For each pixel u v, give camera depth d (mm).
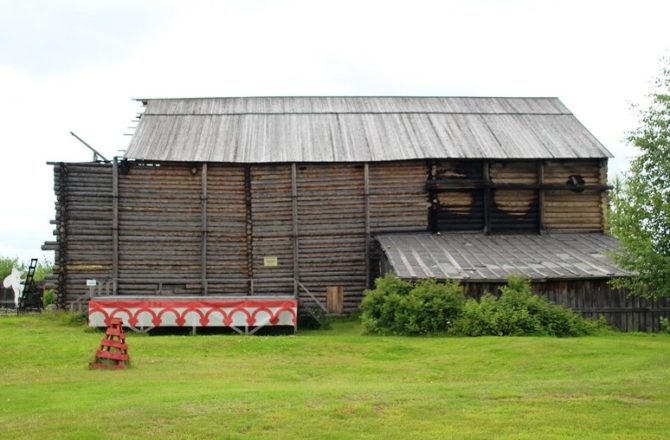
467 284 32750
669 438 13945
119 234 38625
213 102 45500
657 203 21422
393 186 40156
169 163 39250
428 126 43156
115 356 22406
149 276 38719
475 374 21969
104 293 38031
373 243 39750
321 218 39812
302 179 39938
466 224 40312
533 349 25062
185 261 39062
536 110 45688
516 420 14984
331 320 38219
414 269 33750
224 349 26203
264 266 39531
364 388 18500
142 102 45094
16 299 46531
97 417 15000
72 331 31781
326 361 24172
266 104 45469
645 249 21172
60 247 38031
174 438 13750
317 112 44469
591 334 30656
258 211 39750
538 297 31516
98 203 38531
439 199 40219
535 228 40656
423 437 13914
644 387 17797
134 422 14617
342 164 40000
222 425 14508
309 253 39688
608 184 41156
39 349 25656
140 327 31359
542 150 40906
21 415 15594
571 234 40594
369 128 42844
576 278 32906
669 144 21422
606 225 40844
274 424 14586
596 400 16578
